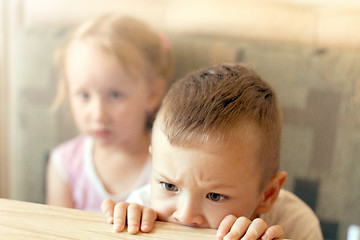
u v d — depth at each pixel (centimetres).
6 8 100
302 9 87
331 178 83
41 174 101
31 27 96
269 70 84
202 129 38
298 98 83
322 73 81
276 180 48
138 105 90
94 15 94
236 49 85
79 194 98
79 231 32
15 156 102
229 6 88
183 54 89
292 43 87
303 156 84
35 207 34
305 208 62
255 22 87
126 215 37
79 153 97
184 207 40
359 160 81
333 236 85
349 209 83
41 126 99
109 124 91
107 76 88
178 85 46
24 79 97
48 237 30
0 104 109
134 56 88
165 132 40
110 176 96
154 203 43
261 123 43
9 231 31
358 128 80
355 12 83
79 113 93
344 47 84
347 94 80
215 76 45
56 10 96
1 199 35
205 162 38
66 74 93
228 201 40
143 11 93
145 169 94
